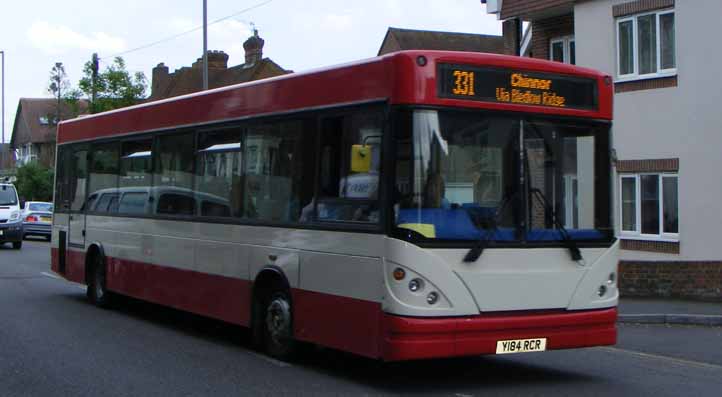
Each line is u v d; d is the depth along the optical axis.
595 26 19.23
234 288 10.34
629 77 18.69
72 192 15.57
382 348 7.76
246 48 54.81
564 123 8.48
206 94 11.20
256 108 9.99
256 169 9.95
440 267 7.70
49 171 57.66
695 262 15.88
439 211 7.75
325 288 8.64
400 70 7.79
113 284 13.84
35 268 22.67
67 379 8.82
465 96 7.96
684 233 17.61
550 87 8.44
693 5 17.48
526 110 8.27
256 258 9.88
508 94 8.20
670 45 18.05
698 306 14.67
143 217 12.76
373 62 8.14
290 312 9.34
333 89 8.66
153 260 12.43
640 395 8.25
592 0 19.27
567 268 8.37
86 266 14.83
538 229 8.23
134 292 13.05
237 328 12.48
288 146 9.36
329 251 8.57
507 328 7.96
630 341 11.87
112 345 10.88
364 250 8.05
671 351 11.08
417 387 8.48
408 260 7.62
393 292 7.66
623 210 18.92
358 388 8.40
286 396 8.03
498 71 8.16
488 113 8.07
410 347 7.58
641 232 18.56
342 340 8.37
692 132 17.55
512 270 8.05
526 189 8.20
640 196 18.55
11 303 15.18
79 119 15.39
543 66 8.41
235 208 10.37
